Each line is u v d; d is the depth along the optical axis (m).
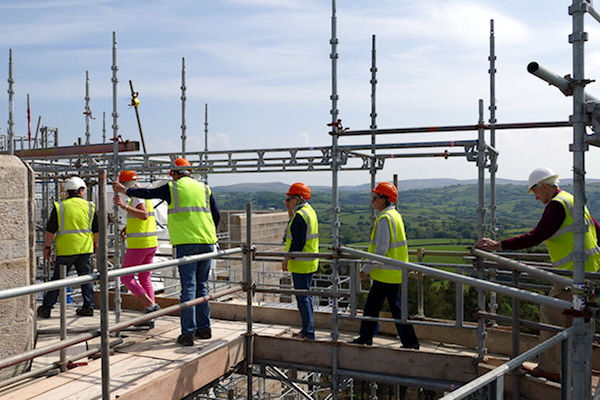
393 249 5.75
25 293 3.10
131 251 6.61
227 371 5.52
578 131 3.29
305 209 6.25
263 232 18.44
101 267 3.60
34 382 4.52
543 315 4.38
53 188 13.11
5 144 14.49
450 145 5.68
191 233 5.65
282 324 7.29
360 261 5.35
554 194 4.49
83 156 9.09
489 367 4.64
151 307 6.54
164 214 13.57
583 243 3.37
